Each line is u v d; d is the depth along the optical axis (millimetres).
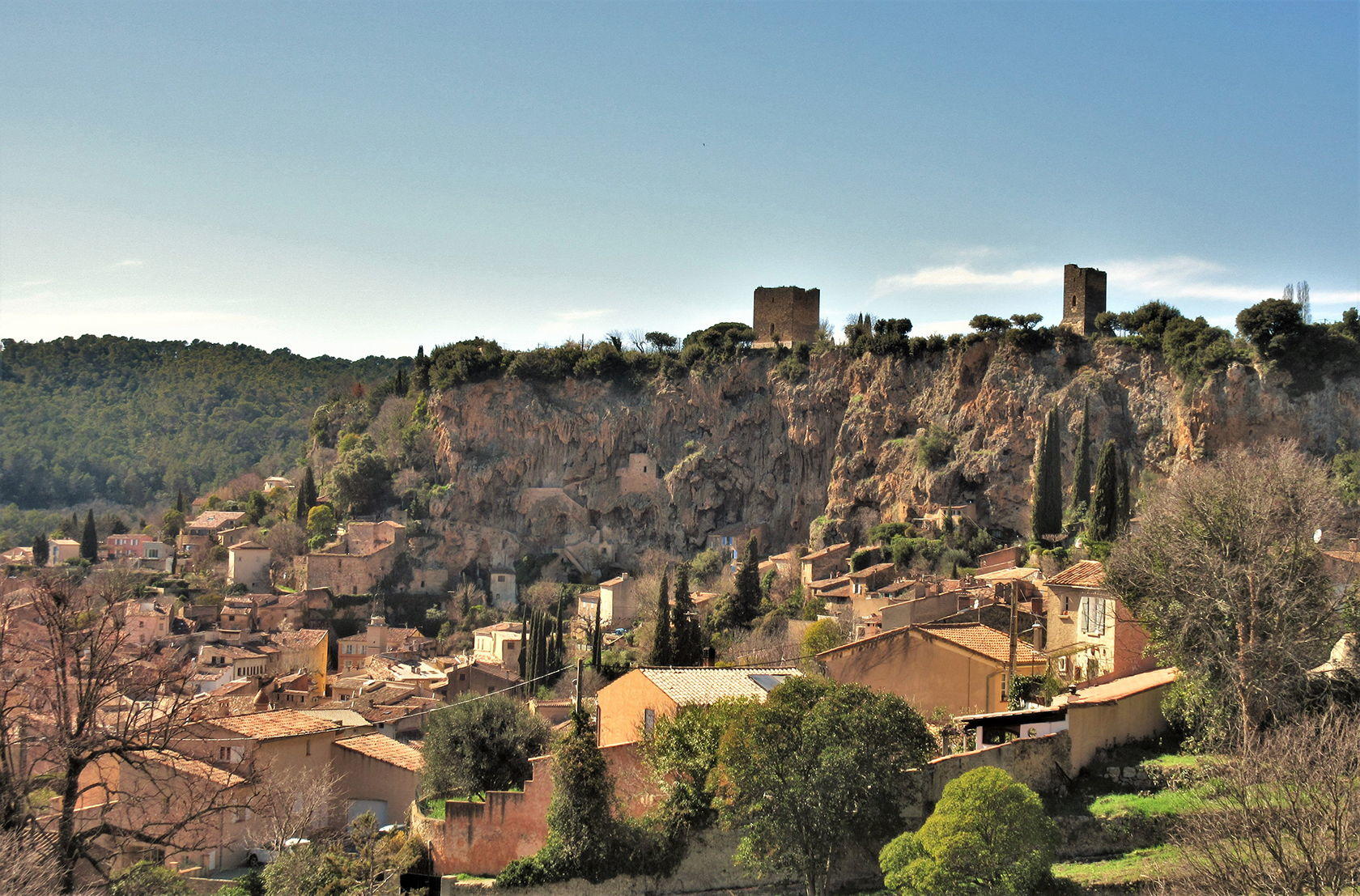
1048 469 160125
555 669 132750
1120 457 151625
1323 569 64500
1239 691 57656
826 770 53219
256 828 66312
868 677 70625
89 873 52938
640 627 160625
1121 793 55344
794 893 55469
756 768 54469
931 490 198375
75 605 47812
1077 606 72312
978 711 67812
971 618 85562
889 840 54031
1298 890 41250
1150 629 65938
